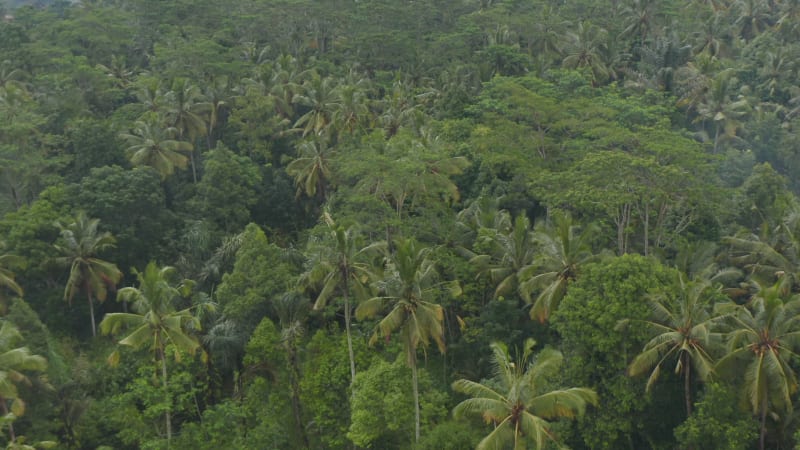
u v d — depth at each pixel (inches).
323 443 1502.2
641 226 1818.4
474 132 2068.2
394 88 2721.5
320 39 3553.2
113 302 2004.2
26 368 1305.4
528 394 1034.7
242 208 2196.1
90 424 1446.9
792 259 1535.4
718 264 1729.8
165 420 1473.9
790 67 2925.7
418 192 1820.9
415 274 1282.0
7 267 1716.3
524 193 1955.0
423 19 3570.4
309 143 2207.2
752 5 3572.8
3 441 1327.5
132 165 2178.9
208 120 2549.2
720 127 2640.3
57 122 2436.0
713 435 1122.0
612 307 1192.2
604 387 1253.1
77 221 1790.1
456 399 1563.7
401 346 1507.1
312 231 1800.0
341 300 1600.6
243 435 1446.9
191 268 1943.9
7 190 2086.6
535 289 1406.3
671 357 1250.0
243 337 1572.3
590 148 1934.1
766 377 1091.3
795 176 2486.5
